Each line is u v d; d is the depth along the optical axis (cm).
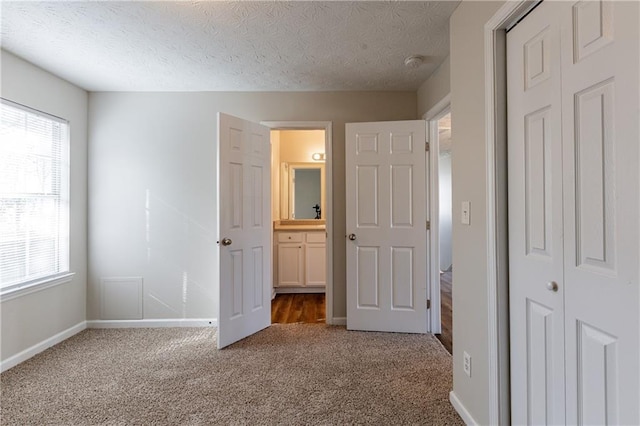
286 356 245
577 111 104
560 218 111
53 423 168
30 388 201
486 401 149
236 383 207
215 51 231
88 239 308
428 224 292
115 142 308
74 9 180
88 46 223
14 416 174
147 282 310
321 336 285
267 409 180
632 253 88
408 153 288
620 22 89
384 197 292
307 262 443
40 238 260
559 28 110
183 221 311
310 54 236
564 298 110
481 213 152
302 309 371
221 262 262
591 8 98
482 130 150
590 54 98
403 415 174
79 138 298
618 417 92
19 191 242
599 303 97
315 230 444
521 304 132
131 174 309
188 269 311
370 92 313
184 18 190
